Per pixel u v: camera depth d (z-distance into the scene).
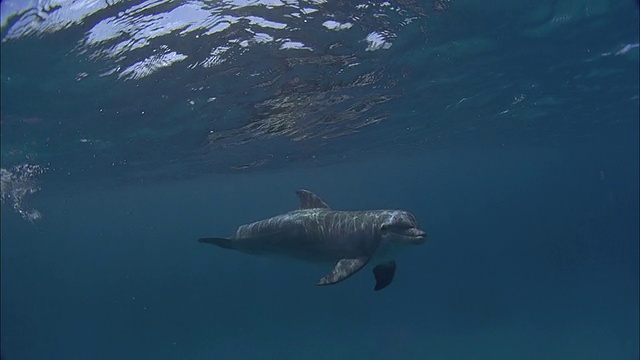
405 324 30.81
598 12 11.73
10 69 10.03
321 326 34.12
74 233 90.62
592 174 80.44
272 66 11.66
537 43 13.39
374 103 17.28
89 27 8.70
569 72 17.39
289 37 10.13
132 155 21.22
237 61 11.06
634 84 20.94
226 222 130.88
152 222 95.56
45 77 10.69
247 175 36.91
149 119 15.26
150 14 8.43
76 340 41.78
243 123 17.17
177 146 20.19
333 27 9.92
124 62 10.42
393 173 56.53
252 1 8.38
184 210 78.75
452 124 24.50
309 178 50.59
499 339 23.42
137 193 41.75
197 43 9.84
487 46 12.97
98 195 38.53
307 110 16.64
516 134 31.89
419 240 8.31
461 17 10.55
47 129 14.90
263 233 9.85
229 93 13.42
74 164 21.59
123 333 44.19
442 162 47.94
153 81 11.78
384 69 13.35
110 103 13.12
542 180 89.56
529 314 29.05
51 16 8.20
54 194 32.69
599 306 29.05
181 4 8.22
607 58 16.23
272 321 41.47
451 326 28.08
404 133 25.28
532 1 10.40
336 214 9.41
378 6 9.34
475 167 57.28
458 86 16.75
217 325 43.38
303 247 9.53
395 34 10.93
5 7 7.84
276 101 14.86
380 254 9.09
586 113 26.72
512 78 16.97
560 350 20.16
